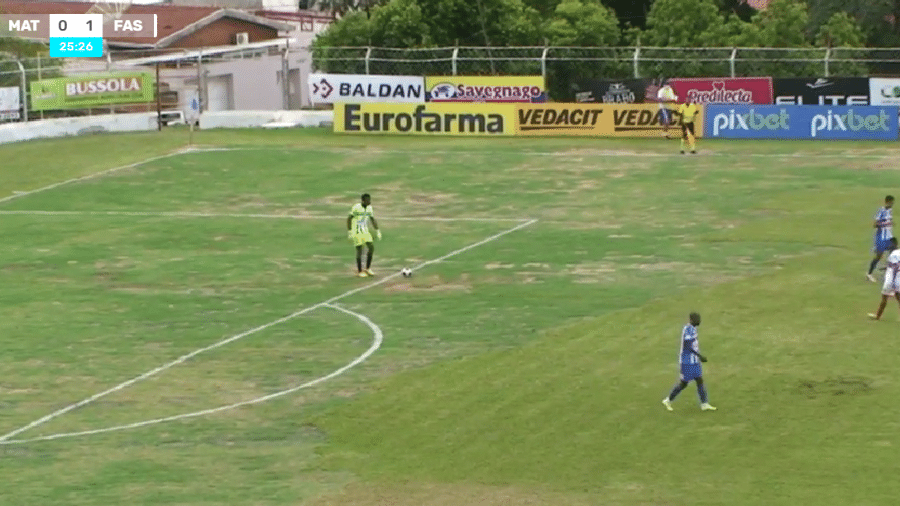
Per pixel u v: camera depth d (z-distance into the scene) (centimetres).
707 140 6272
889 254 3334
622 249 4047
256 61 7912
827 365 2816
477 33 7475
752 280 3609
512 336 3123
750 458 2280
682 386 2545
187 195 5109
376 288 3656
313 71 7369
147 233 4453
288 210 4819
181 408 2666
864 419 2464
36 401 2725
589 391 2684
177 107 7281
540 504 2095
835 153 5778
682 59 6494
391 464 2302
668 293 3491
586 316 3284
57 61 7112
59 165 5738
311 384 2803
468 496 2139
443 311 3384
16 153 6044
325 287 3684
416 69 7056
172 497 2158
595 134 6450
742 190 4966
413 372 2861
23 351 3091
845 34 7431
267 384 2814
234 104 7788
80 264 4009
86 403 2706
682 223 4416
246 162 5756
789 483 2158
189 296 3609
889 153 5744
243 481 2231
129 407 2678
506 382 2762
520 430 2459
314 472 2272
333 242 4275
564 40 7481
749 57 6862
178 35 8444
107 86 6812
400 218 4641
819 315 3234
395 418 2558
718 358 2888
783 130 6250
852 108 6166
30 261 4056
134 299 3581
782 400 2591
